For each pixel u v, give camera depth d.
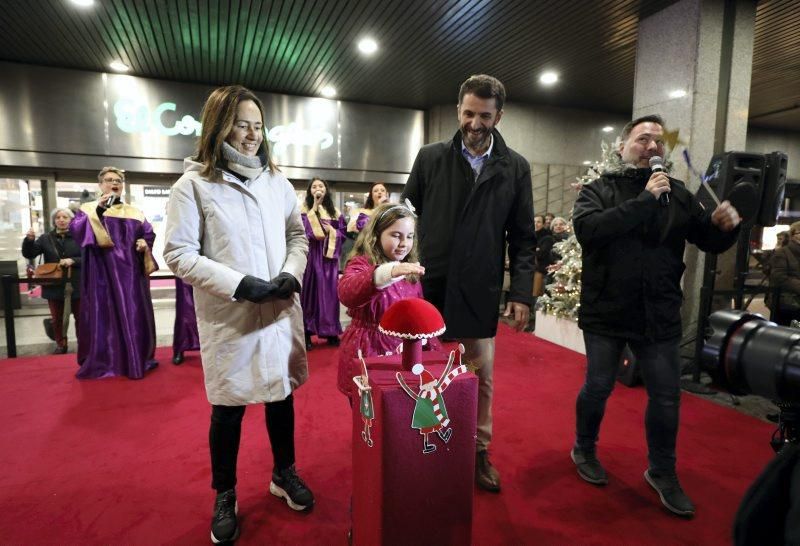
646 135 1.81
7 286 3.66
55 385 3.08
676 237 1.75
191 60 5.68
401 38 5.00
